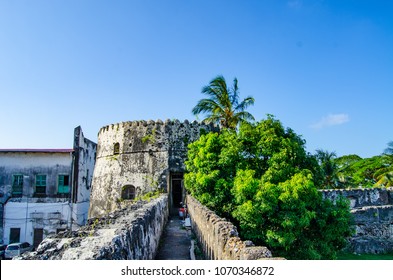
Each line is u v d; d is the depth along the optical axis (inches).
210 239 417.4
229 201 631.2
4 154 1310.3
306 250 557.3
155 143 1106.7
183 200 1067.9
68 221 1275.8
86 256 177.2
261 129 691.4
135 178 1083.3
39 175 1306.6
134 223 293.9
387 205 1360.7
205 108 1186.6
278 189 548.4
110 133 1197.1
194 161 709.9
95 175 1213.7
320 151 1839.3
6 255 1053.8
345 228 612.1
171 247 555.5
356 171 2313.0
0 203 1272.1
